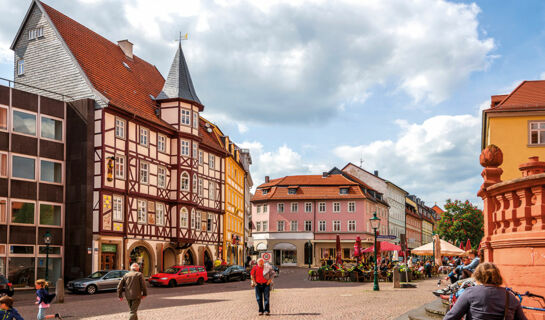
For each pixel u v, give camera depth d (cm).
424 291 2627
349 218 7938
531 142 3272
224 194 5234
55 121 3512
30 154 3331
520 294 886
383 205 9088
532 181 962
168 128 4225
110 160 3581
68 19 4131
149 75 4916
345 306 1852
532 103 3312
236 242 5672
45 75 3838
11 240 3175
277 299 2191
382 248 4416
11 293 2366
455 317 622
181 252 4372
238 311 1750
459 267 1805
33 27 3938
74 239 3459
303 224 8075
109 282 3002
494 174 1139
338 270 3828
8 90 3238
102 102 3588
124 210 3728
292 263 8069
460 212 7694
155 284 3441
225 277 4041
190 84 4522
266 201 8300
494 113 3334
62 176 3519
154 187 4094
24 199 3269
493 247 1080
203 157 4856
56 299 2483
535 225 959
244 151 6981
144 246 3912
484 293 609
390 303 1953
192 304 2070
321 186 8194
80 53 3909
